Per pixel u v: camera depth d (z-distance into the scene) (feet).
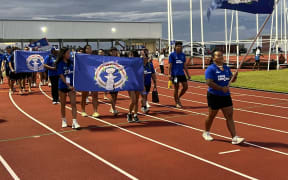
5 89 59.62
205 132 24.76
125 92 52.85
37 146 23.89
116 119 32.58
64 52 28.02
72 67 28.81
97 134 26.91
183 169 18.80
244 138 23.41
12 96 50.19
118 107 39.34
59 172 18.72
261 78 68.49
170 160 20.35
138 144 23.91
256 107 38.17
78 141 24.98
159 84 65.46
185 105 40.37
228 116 23.12
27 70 51.72
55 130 28.48
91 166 19.60
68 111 37.55
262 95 47.73
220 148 22.61
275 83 60.59
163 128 28.63
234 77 22.77
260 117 32.65
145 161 20.27
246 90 53.42
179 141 24.50
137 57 31.01
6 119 33.53
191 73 88.33
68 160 20.72
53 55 41.98
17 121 32.48
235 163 19.63
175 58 37.24
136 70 30.76
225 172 18.21
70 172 18.70
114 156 21.34
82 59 28.96
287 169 18.54
